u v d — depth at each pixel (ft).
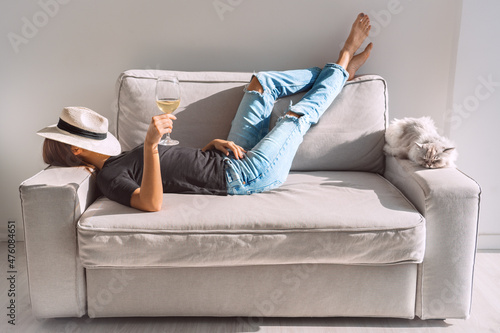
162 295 5.91
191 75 7.61
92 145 6.28
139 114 7.34
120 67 8.22
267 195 6.38
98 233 5.52
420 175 6.04
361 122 7.36
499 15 7.48
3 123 8.37
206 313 6.01
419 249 5.63
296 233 5.57
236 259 5.62
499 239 8.22
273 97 7.38
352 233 5.56
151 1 7.95
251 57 8.24
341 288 5.91
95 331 6.00
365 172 7.38
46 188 5.59
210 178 6.43
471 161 8.01
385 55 8.20
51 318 6.29
